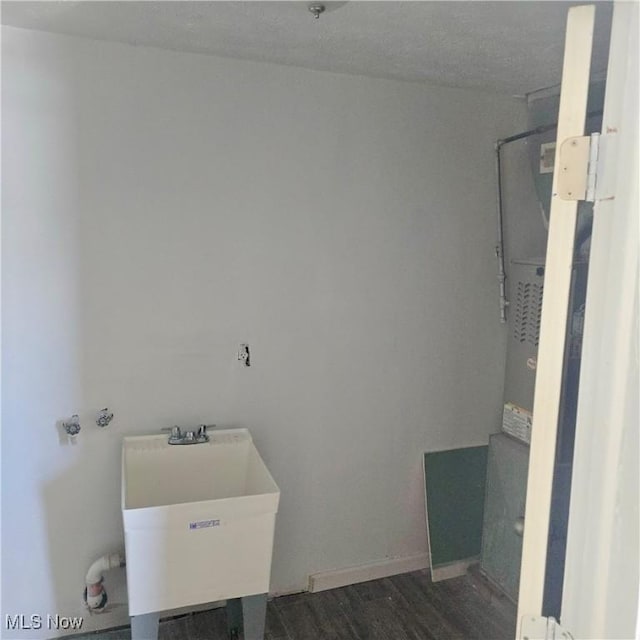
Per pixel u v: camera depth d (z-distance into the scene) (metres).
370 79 2.28
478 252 2.57
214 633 2.28
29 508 2.09
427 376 2.58
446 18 1.56
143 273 2.09
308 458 2.45
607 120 1.05
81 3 1.56
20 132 1.89
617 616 1.13
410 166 2.40
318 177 2.27
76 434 2.10
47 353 2.03
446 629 2.32
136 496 2.14
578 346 1.14
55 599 2.19
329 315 2.37
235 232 2.18
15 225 1.93
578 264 1.12
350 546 2.58
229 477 2.23
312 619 2.38
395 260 2.44
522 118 2.52
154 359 2.15
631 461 1.09
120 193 2.02
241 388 2.29
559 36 1.68
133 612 1.81
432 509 2.62
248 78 2.11
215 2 1.52
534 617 1.20
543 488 1.17
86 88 1.93
